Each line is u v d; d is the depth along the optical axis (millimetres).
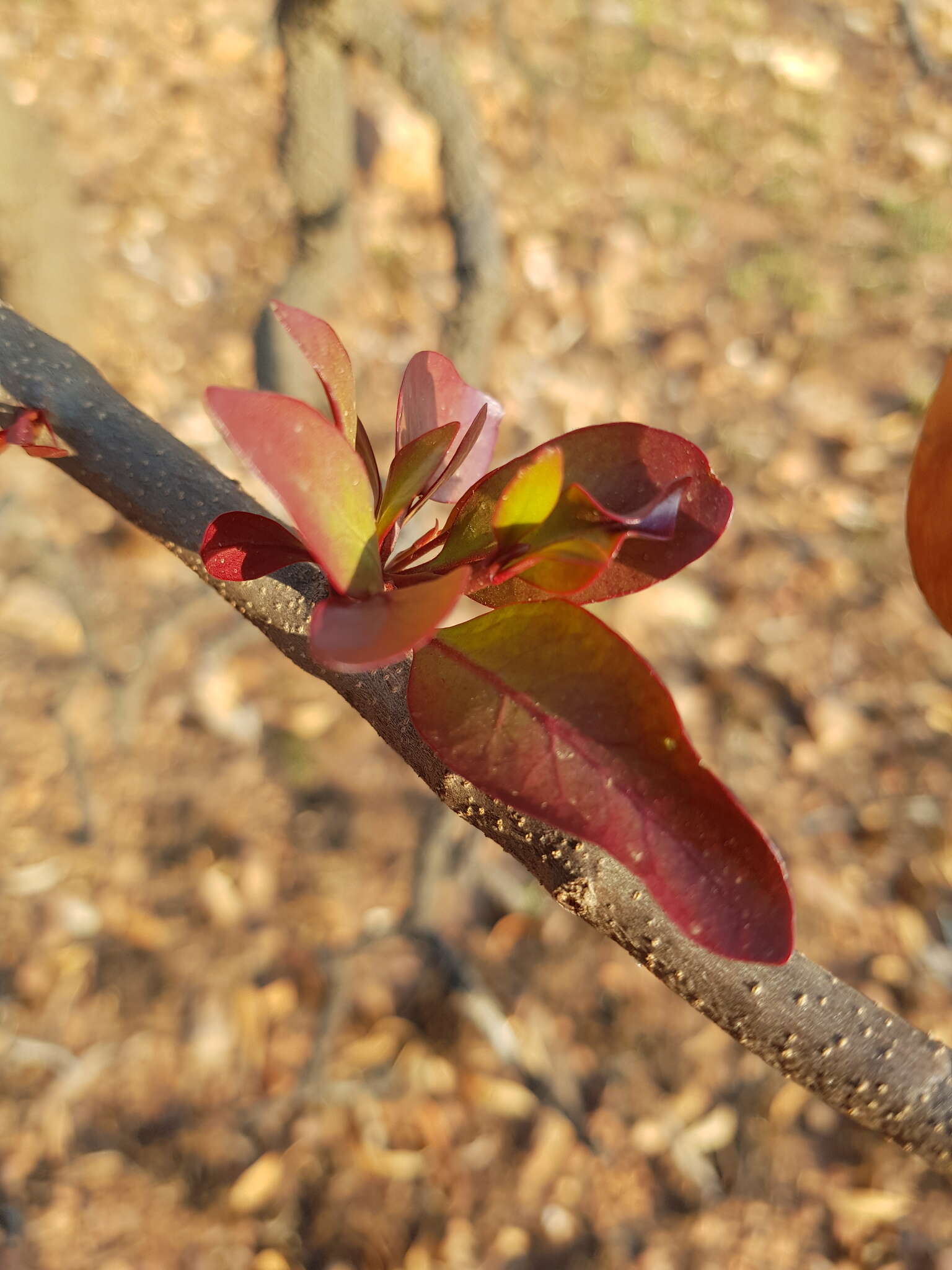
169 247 1070
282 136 586
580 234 1165
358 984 759
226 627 892
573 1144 709
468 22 1242
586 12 1398
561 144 1246
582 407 1038
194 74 1217
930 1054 127
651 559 113
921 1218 688
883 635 931
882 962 763
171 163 1138
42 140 735
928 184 1294
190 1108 716
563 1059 739
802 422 1067
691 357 1104
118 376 934
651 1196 695
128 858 798
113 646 866
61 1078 717
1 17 1194
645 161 1258
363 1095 722
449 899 799
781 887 90
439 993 757
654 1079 735
